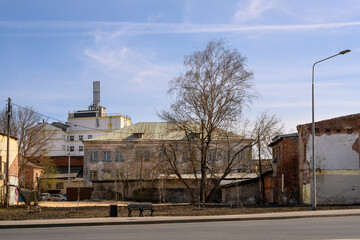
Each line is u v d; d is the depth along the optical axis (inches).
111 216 879.1
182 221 787.4
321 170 1291.8
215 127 1547.7
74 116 3993.6
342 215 876.0
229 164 1610.5
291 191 1371.8
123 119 3954.2
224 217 819.4
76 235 577.0
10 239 540.1
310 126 1316.4
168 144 1702.8
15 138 1573.6
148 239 517.7
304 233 551.2
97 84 4077.3
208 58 1534.2
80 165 3314.5
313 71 1085.1
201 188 1600.6
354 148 1310.3
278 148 1473.9
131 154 2458.2
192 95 1528.1
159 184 1809.8
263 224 692.1
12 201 1513.3
